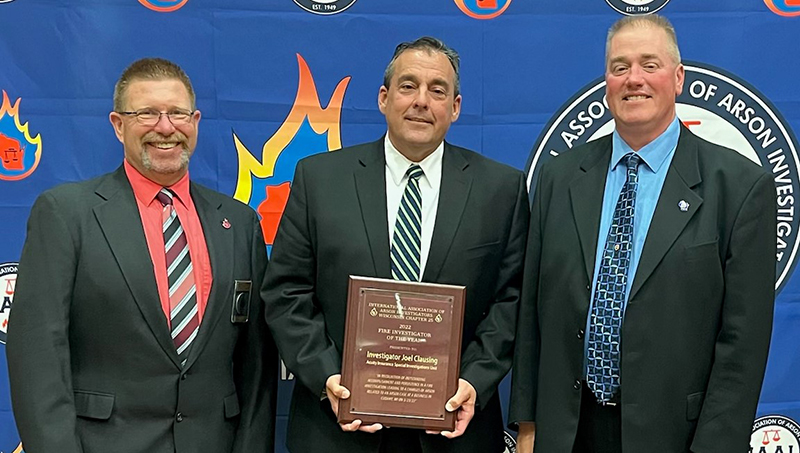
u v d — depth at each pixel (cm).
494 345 177
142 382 165
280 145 219
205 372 171
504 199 183
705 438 156
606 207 169
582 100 220
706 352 161
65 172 215
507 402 225
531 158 220
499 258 182
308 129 219
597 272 164
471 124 220
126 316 164
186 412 168
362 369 166
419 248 175
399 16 217
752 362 157
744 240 158
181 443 167
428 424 167
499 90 219
